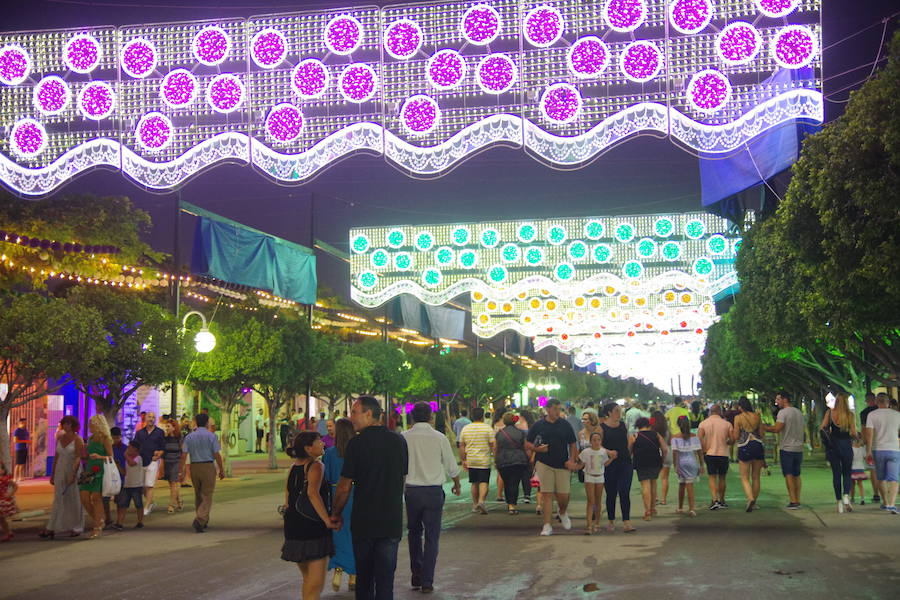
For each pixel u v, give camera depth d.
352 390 41.41
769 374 37.06
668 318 37.75
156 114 13.45
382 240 28.48
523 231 28.05
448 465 10.00
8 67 13.60
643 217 27.67
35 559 12.70
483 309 38.66
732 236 27.39
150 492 18.56
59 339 19.27
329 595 10.00
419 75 12.92
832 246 14.43
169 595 9.73
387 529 7.92
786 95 12.38
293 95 13.15
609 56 12.60
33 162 13.70
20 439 29.94
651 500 15.55
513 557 11.84
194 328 28.23
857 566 10.44
